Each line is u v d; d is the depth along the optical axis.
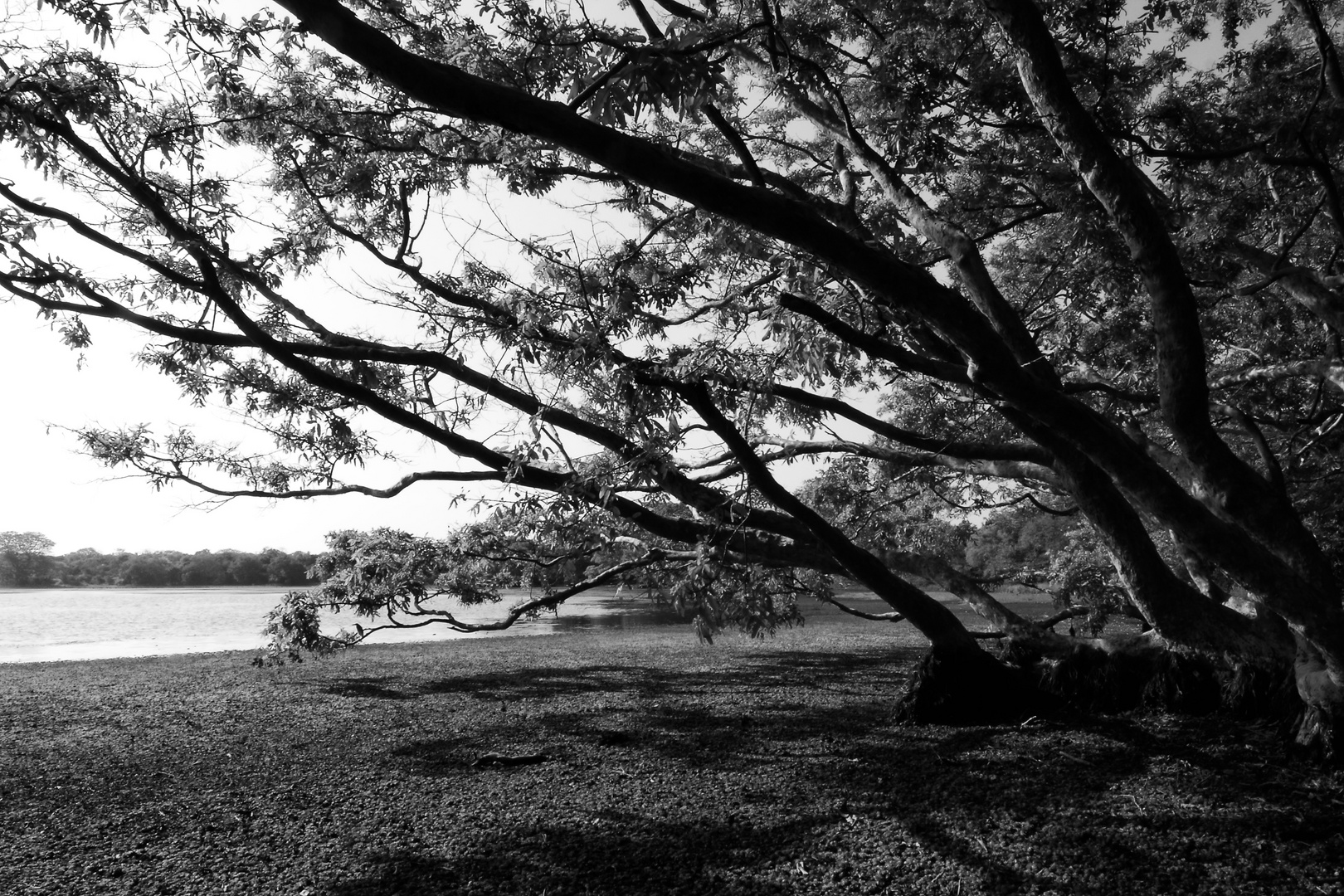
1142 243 5.44
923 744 9.38
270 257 9.91
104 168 7.37
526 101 4.46
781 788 7.87
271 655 16.48
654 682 16.00
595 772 8.71
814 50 6.90
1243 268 11.20
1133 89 9.39
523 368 8.63
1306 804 6.71
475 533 14.34
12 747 10.73
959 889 5.47
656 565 13.07
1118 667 10.44
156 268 8.27
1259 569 5.91
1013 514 18.70
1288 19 10.41
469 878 5.89
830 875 5.76
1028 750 8.79
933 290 5.29
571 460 9.05
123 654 24.28
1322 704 7.88
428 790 8.23
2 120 6.41
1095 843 6.11
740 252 8.95
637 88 4.77
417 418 9.05
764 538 10.95
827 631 27.86
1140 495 5.96
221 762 9.73
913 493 15.04
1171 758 8.20
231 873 6.09
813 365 7.10
